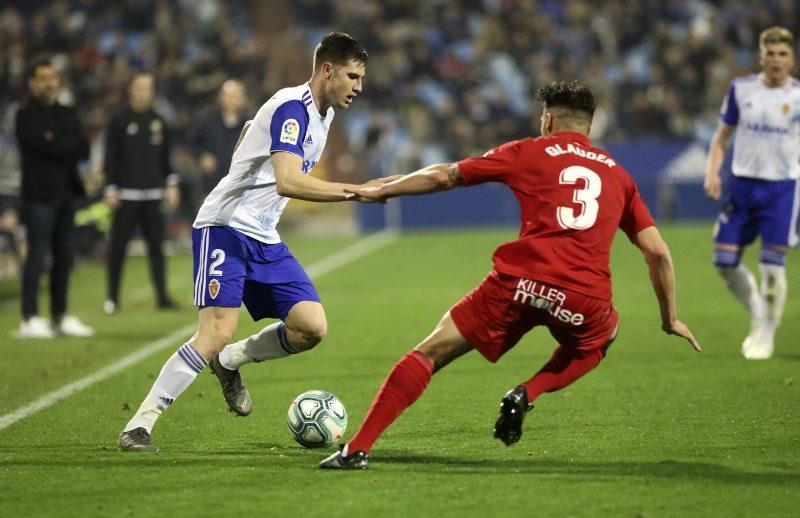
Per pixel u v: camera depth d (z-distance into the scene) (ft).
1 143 243.40
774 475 66.28
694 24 349.20
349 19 351.46
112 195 159.94
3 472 69.87
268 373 110.01
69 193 138.41
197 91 306.96
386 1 357.82
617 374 106.01
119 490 64.69
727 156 289.94
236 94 167.12
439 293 174.29
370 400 95.86
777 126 112.68
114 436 81.76
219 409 91.81
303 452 75.10
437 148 321.11
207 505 61.11
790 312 147.23
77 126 136.87
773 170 113.09
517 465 69.92
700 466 68.80
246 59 328.08
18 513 60.44
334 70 74.84
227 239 77.36
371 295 173.99
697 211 294.66
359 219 302.04
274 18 386.11
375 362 115.85
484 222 300.20
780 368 107.14
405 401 68.39
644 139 314.55
